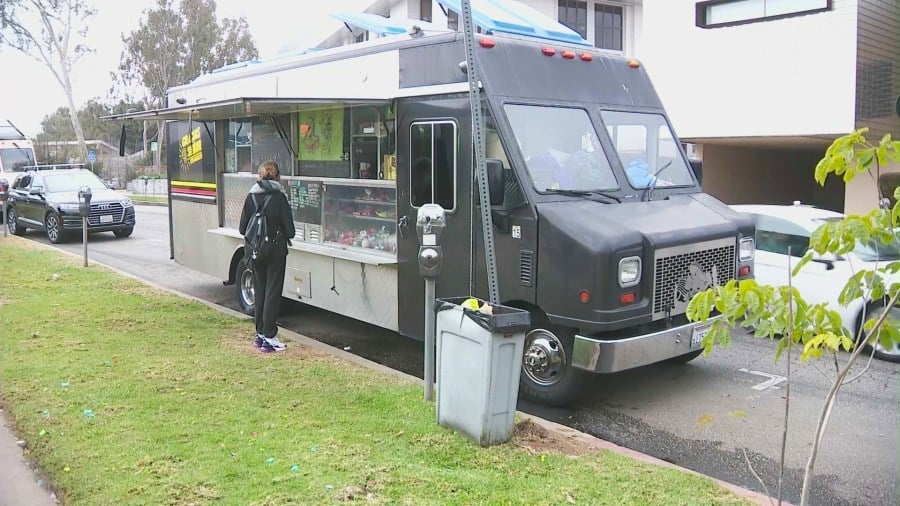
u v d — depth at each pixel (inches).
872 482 188.9
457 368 189.0
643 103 281.6
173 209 437.7
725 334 120.9
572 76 265.3
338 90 311.0
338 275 317.4
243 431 190.1
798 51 549.6
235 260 376.5
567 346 237.0
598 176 254.2
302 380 239.6
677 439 219.3
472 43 195.6
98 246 663.8
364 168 303.1
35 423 194.9
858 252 311.9
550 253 228.4
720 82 597.0
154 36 2090.3
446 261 260.8
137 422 194.9
